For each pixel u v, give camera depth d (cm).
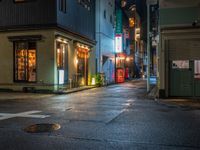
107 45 3469
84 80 2739
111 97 1773
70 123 891
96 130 793
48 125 857
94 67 3041
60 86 2117
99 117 1008
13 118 974
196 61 1697
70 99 1636
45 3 2050
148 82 2270
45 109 1205
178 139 700
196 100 1573
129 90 2389
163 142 671
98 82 2892
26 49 2111
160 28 1709
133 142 670
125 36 4484
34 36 2050
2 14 2145
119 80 3812
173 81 1723
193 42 1697
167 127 843
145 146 636
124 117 1013
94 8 3106
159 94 1719
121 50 3781
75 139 693
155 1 2169
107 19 3459
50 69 2039
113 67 3781
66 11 2248
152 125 871
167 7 1698
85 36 2703
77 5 2533
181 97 1708
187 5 1672
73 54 2420
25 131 774
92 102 1488
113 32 3797
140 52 6775
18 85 2111
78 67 2570
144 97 1788
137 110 1197
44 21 2048
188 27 1667
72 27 2394
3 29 2127
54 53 2036
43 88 2052
